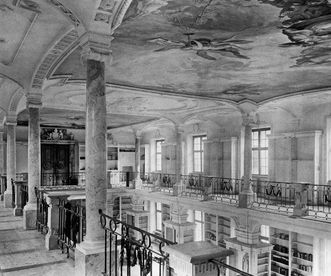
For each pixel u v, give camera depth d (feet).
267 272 51.08
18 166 78.33
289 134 53.06
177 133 65.87
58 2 17.38
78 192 56.80
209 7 19.13
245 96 46.21
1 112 54.34
